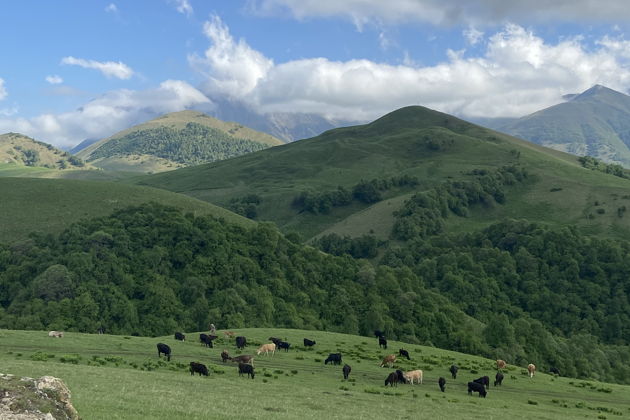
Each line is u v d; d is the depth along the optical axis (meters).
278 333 92.50
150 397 37.31
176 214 193.50
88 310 140.62
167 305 153.50
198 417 32.41
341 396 50.16
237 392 45.47
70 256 159.88
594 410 59.59
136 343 73.25
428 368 75.06
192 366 55.12
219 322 147.75
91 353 64.31
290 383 55.97
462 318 170.50
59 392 21.98
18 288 151.12
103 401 33.62
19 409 20.38
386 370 70.75
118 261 165.38
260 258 186.62
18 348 63.44
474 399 57.72
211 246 180.88
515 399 61.38
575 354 152.88
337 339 93.12
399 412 44.56
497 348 143.00
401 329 156.88
